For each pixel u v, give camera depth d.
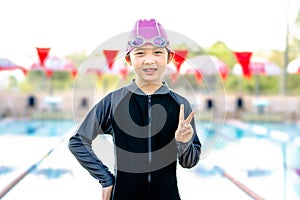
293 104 12.42
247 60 6.80
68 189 4.38
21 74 13.10
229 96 13.08
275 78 14.94
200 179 4.89
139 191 1.31
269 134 9.45
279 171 5.50
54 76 14.12
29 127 10.27
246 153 6.97
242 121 12.12
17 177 4.93
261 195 4.28
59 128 10.08
